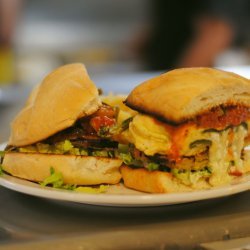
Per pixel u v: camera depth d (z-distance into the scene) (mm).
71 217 497
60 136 583
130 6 2207
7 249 429
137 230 455
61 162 550
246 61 1916
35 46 2098
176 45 1787
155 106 520
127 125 568
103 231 456
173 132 516
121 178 573
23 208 523
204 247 444
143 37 1948
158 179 521
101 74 1907
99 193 531
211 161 535
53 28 2131
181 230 460
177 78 532
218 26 1711
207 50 1722
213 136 529
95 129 580
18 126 609
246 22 1754
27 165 563
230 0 1725
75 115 564
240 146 562
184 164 527
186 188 530
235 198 543
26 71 1921
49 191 511
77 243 439
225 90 529
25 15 2064
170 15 1774
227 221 477
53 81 605
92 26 2182
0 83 1679
